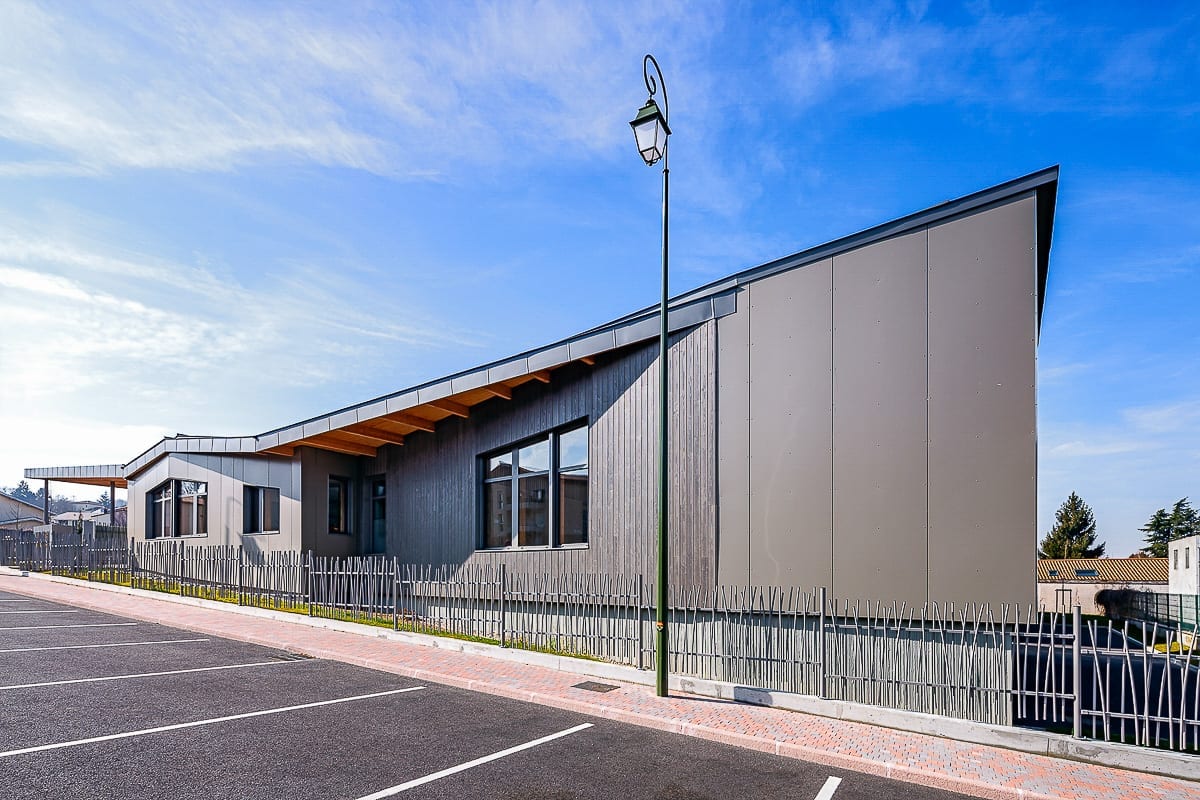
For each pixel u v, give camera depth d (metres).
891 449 9.72
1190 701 10.66
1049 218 10.38
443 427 17.00
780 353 10.83
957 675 8.65
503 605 12.41
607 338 12.62
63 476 27.95
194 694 8.98
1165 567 46.94
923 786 6.74
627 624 11.98
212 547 19.36
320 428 16.97
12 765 6.20
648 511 12.21
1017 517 8.77
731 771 6.96
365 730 7.78
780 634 9.96
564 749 7.44
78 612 16.70
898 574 9.47
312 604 15.61
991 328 9.18
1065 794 6.33
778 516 10.54
